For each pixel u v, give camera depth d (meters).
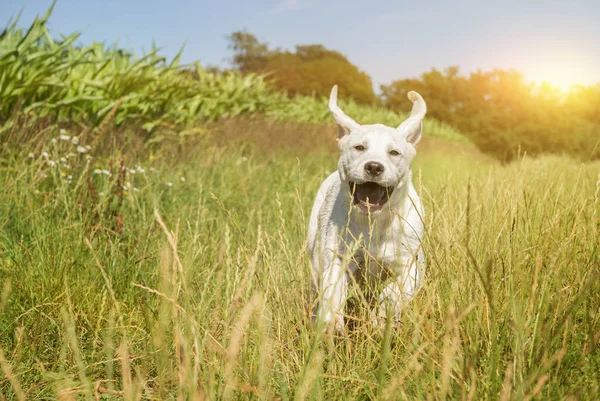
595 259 2.61
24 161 4.86
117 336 2.70
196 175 6.56
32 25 6.29
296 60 61.50
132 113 8.02
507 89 39.94
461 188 3.99
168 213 4.80
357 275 3.26
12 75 6.02
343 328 2.62
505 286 2.56
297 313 2.64
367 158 3.01
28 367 2.43
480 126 37.78
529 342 2.17
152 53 7.87
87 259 3.36
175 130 8.75
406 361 2.12
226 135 9.53
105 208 4.14
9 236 3.78
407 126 3.31
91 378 2.36
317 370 1.98
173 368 2.35
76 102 6.87
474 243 2.89
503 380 2.07
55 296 2.97
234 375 2.16
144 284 3.30
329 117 18.09
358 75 56.41
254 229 4.45
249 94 12.57
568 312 2.11
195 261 3.22
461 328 2.24
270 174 7.79
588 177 3.82
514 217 2.67
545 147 34.50
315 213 3.60
